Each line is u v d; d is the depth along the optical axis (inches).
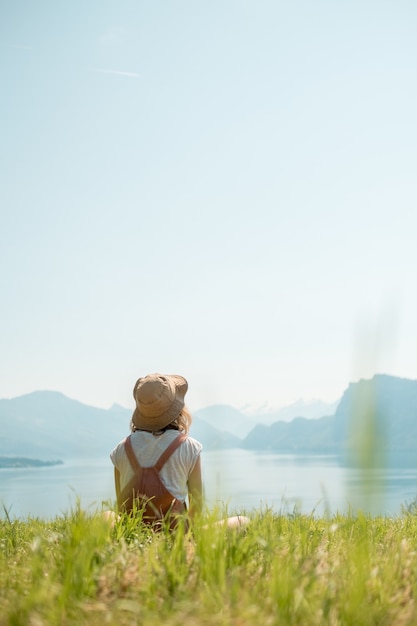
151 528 201.0
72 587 129.8
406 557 164.4
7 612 118.1
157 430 234.4
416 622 115.5
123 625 115.3
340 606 117.2
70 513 171.8
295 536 183.5
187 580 139.5
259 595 130.6
